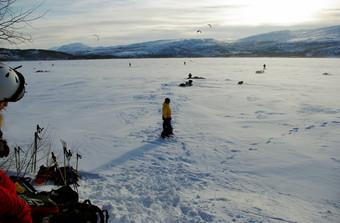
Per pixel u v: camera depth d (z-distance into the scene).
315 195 5.51
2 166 5.89
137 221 4.01
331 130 10.64
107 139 10.38
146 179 6.45
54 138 10.41
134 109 16.72
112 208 4.30
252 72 45.47
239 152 8.58
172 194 5.38
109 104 18.73
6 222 1.58
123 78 38.09
